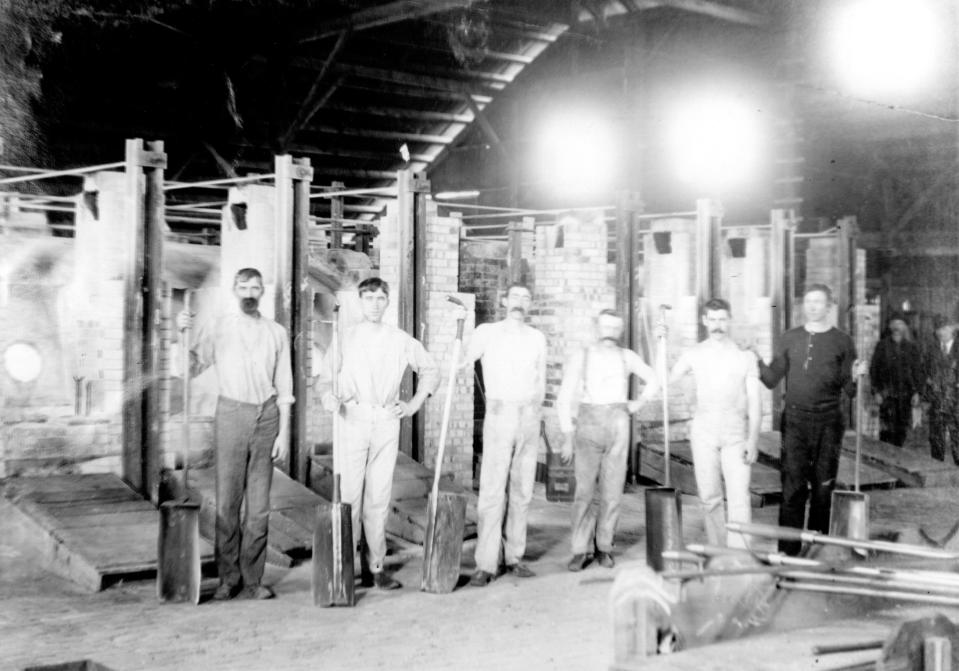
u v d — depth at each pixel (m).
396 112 15.62
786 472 6.24
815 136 16.11
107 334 6.84
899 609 3.88
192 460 7.37
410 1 13.23
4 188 10.79
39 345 6.86
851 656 3.25
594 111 17.41
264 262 7.75
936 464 10.02
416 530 6.73
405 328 8.23
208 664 4.05
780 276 10.79
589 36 15.97
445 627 4.77
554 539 7.04
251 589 5.29
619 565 6.22
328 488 7.16
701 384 6.16
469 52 15.43
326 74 13.80
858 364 6.20
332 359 5.49
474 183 17.30
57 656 4.07
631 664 3.05
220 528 5.23
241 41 13.05
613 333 6.17
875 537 5.43
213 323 5.31
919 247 15.30
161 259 6.67
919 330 12.23
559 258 9.27
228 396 5.20
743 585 4.01
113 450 6.86
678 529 5.55
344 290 9.03
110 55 12.22
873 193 15.88
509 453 5.83
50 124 12.10
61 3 11.43
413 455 8.23
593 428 6.11
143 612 4.87
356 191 8.41
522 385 5.86
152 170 6.62
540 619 4.96
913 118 14.92
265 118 14.31
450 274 8.60
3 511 5.92
